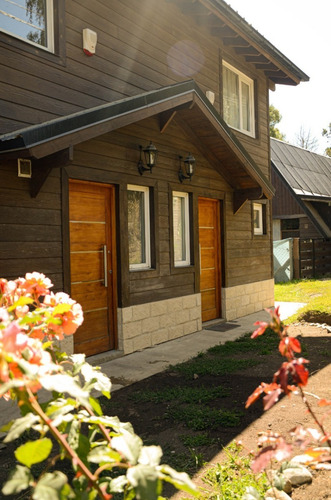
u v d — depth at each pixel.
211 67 9.33
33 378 1.22
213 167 9.20
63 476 1.25
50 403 1.64
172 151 7.96
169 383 5.34
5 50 5.05
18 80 5.20
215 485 2.97
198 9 8.11
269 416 4.19
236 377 5.52
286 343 1.64
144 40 7.38
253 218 10.85
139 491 1.24
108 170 6.52
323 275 19.42
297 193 20.70
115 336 6.79
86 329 6.34
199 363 6.09
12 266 5.10
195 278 8.52
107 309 6.72
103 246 6.65
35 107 5.40
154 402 4.65
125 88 6.93
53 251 5.63
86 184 6.40
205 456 3.44
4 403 4.61
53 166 5.09
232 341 7.59
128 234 7.16
